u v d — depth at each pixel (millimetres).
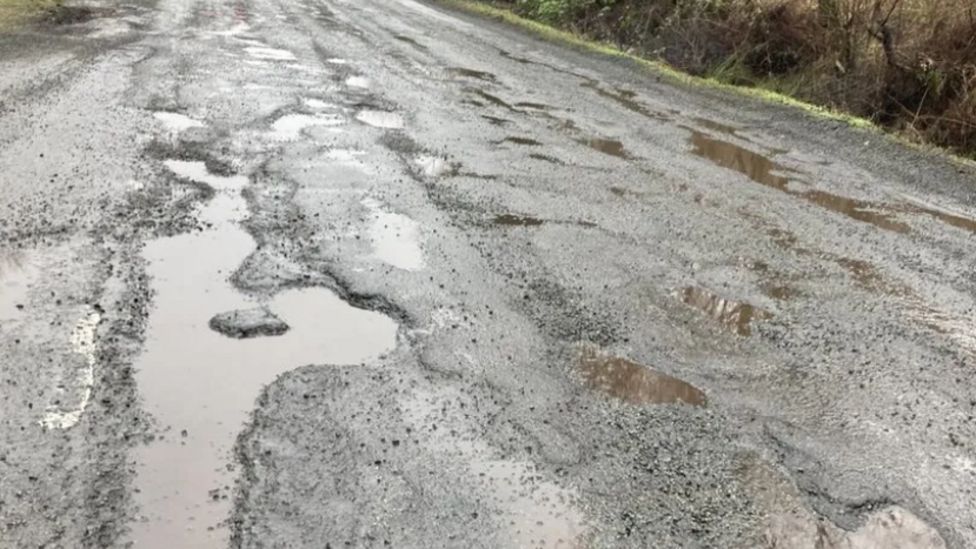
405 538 2420
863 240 5609
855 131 8805
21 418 2768
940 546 2648
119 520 2361
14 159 5254
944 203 6742
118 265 3963
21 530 2289
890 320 4348
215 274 3986
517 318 3893
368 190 5430
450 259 4477
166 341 3352
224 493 2516
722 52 12172
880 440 3205
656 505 2693
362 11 16656
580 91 10094
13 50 8727
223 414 2908
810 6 11422
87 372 3072
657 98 10094
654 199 6020
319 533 2398
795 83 11000
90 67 8250
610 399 3289
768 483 2863
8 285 3648
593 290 4309
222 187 5180
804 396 3477
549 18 16812
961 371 3850
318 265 4207
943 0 9609
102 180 5059
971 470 3070
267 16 13977
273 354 3344
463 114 8078
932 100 9312
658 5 14062
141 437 2736
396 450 2816
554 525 2549
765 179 6926
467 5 19500
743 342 3916
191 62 9055
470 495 2637
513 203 5539
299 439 2811
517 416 3100
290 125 6848
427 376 3301
